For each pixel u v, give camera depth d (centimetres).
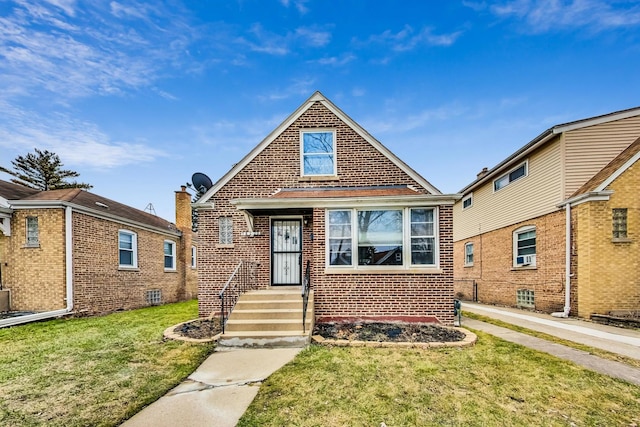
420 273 823
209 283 994
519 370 487
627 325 830
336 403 386
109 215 1267
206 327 783
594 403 387
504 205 1398
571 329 789
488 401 390
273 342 621
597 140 1054
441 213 828
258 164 1050
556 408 375
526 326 830
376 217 846
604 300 924
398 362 518
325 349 589
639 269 920
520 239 1303
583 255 959
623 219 938
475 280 1664
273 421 347
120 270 1338
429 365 505
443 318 816
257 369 502
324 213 841
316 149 1067
